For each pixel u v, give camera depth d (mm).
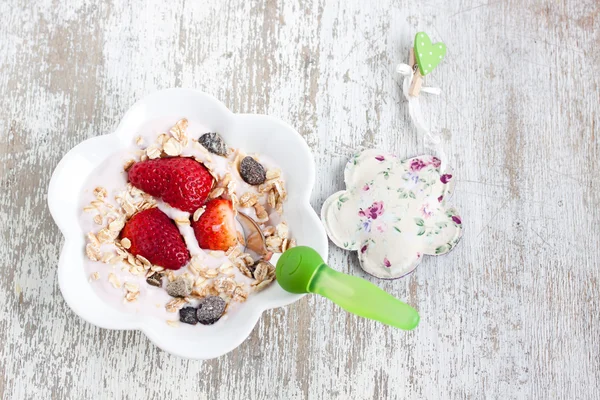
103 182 490
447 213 557
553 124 579
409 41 577
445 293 562
